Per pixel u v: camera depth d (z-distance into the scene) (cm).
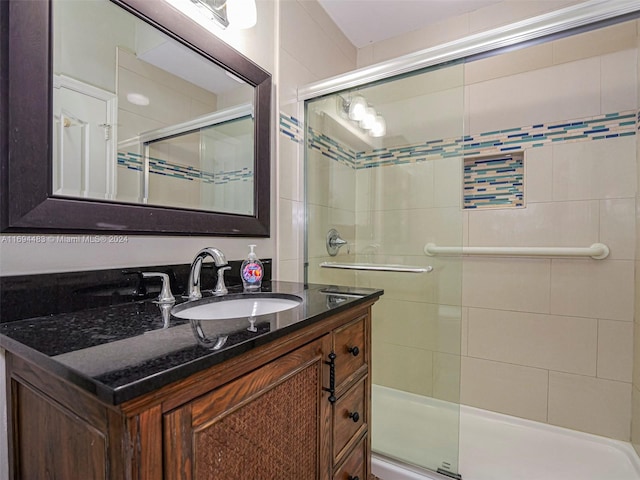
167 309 82
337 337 90
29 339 58
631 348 154
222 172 123
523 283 176
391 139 177
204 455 52
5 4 67
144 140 98
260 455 63
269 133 142
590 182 162
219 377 54
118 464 43
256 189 135
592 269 162
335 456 89
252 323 68
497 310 182
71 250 78
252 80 133
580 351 165
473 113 188
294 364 72
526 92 175
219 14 115
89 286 81
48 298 74
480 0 176
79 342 56
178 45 106
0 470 67
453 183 165
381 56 212
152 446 45
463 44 134
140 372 44
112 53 90
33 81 71
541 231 172
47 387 56
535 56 173
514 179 182
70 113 80
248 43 133
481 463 146
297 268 159
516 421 177
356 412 100
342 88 159
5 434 67
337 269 181
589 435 162
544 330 172
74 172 80
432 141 167
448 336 166
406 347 177
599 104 160
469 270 189
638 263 150
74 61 81
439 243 170
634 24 153
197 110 114
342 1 177
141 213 93
